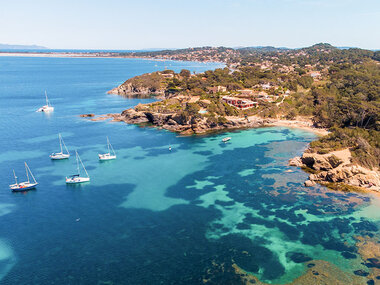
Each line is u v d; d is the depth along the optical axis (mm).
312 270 56719
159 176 103875
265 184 95375
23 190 95000
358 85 184000
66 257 62875
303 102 193000
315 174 98375
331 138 121125
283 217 75875
